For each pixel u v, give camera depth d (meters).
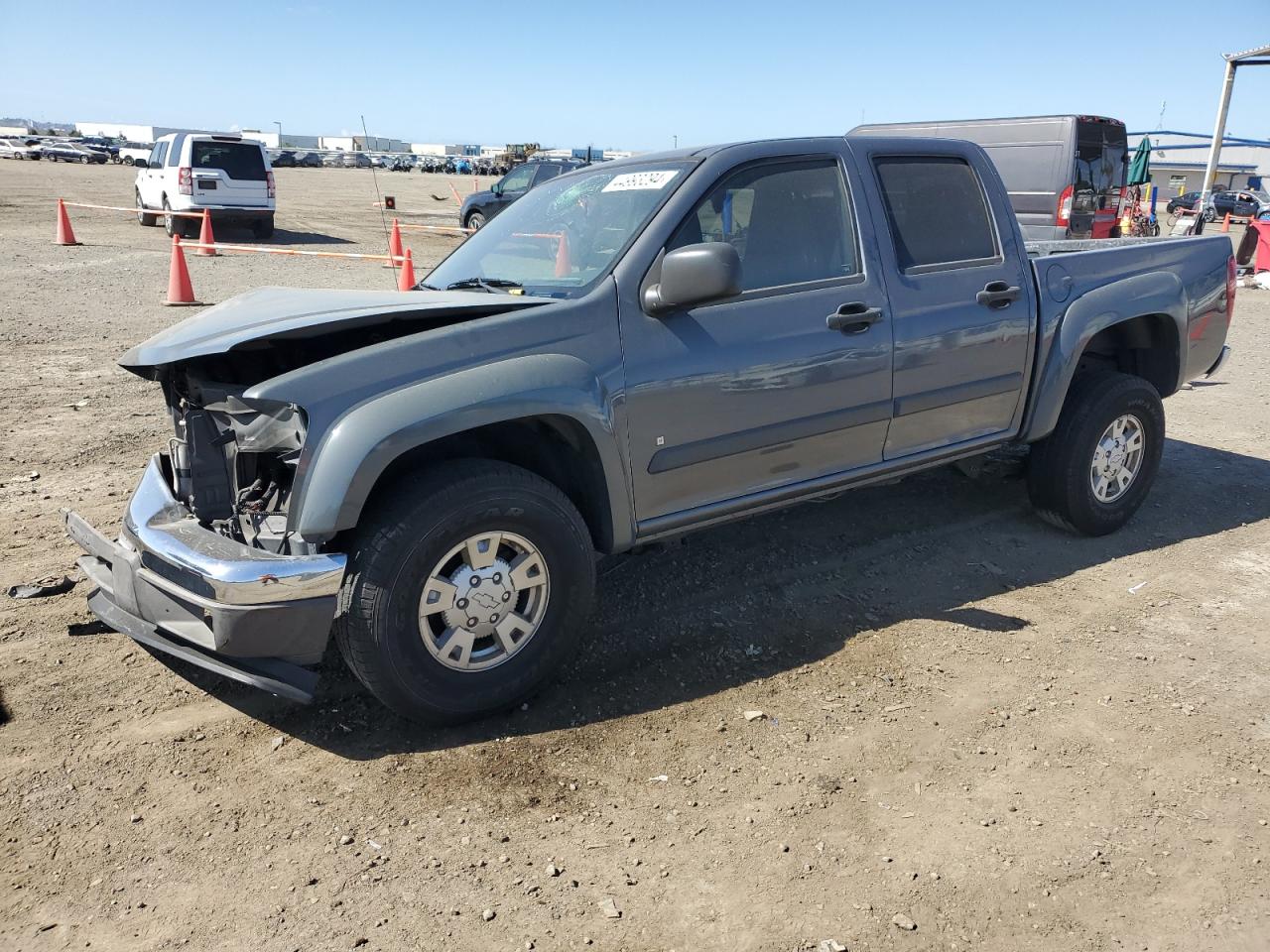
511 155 61.62
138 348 3.39
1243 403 8.28
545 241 3.92
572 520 3.30
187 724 3.26
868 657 3.75
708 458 3.64
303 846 2.68
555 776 3.00
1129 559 4.77
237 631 2.84
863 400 4.00
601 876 2.58
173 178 19.06
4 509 5.06
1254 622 4.10
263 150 19.42
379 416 2.89
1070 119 12.45
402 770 3.03
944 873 2.60
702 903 2.49
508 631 3.25
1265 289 16.45
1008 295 4.40
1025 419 4.68
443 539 3.02
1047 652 3.82
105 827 2.74
